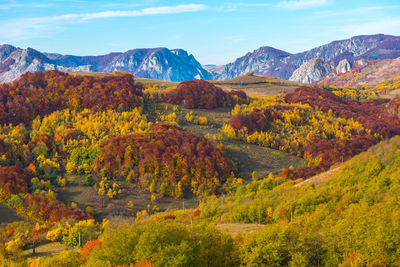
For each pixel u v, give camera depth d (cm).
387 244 4653
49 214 13550
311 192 8825
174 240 4869
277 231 5191
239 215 9056
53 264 6050
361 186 8462
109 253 4856
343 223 5341
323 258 4975
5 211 13875
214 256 5056
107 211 14912
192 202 16738
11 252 8681
